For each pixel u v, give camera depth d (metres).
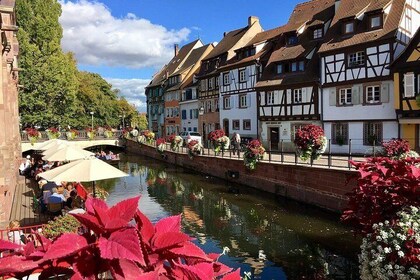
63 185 12.79
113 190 21.05
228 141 24.33
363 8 22.44
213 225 13.58
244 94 31.38
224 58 35.91
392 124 20.56
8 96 14.06
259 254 10.47
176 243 1.66
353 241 11.24
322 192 14.84
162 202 17.72
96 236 1.64
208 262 1.82
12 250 2.12
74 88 41.62
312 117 24.55
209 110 37.88
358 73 21.88
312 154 15.59
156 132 53.91
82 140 42.94
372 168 4.78
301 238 11.73
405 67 19.41
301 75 25.44
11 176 12.84
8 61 14.07
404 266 3.83
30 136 36.19
